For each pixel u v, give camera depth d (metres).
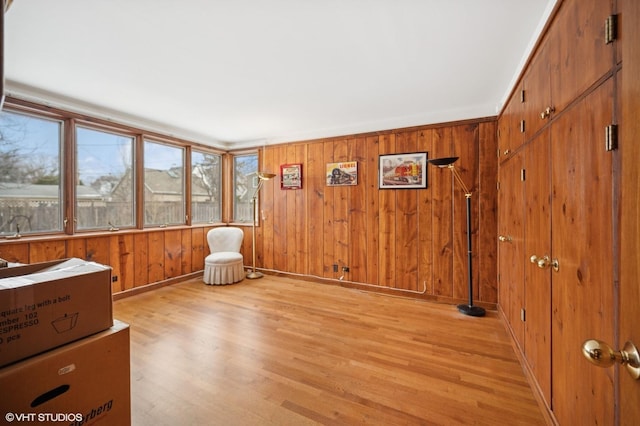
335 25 1.68
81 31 1.72
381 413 1.53
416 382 1.79
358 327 2.60
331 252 3.95
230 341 2.33
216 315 2.87
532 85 1.78
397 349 2.20
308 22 1.65
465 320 2.75
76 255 2.91
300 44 1.88
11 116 2.53
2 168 2.49
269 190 4.46
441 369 1.93
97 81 2.44
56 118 2.80
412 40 1.84
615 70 0.88
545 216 1.51
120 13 1.55
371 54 2.02
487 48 1.93
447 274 3.24
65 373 0.94
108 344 1.07
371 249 3.67
